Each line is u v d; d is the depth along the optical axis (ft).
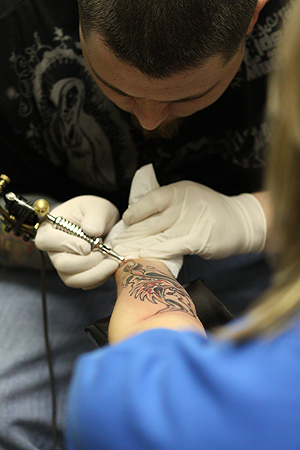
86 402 1.02
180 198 2.68
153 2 1.62
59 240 2.43
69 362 3.43
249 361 0.87
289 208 0.95
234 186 3.72
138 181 2.71
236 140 3.42
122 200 3.75
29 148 3.51
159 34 1.69
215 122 3.31
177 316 1.68
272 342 0.87
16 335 3.43
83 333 3.49
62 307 3.55
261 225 2.76
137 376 0.95
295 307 0.88
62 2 2.93
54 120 3.29
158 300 1.96
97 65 2.02
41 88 3.17
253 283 3.61
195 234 2.55
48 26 3.00
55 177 3.79
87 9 1.79
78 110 3.22
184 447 0.88
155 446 0.89
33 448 3.14
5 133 3.37
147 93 2.03
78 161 3.51
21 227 2.53
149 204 2.61
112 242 2.69
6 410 3.19
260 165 3.47
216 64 1.92
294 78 0.85
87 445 1.01
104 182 3.61
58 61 3.09
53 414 3.00
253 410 0.84
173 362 0.95
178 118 3.01
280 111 0.91
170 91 1.99
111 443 0.96
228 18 1.75
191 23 1.68
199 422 0.87
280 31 2.88
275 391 0.83
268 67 3.01
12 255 3.51
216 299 2.31
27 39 3.05
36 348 3.38
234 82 3.12
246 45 2.98
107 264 2.45
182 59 1.78
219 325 2.23
